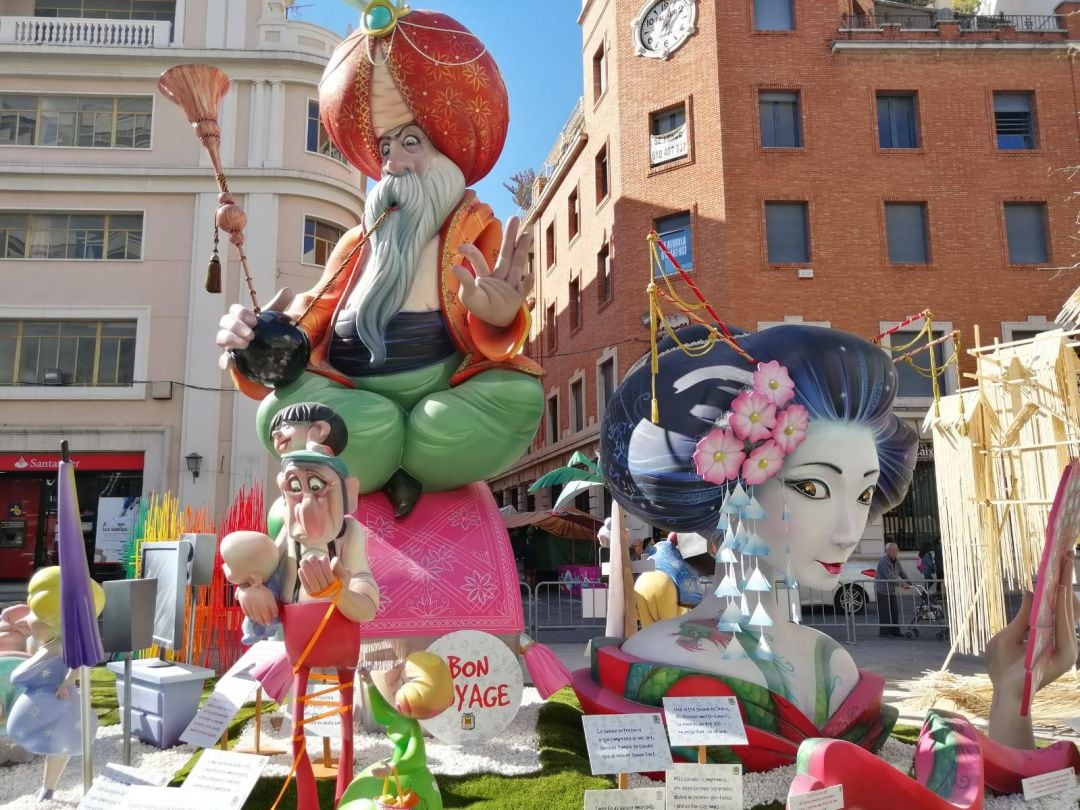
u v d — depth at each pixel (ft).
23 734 12.77
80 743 13.08
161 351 58.44
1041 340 19.67
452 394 16.92
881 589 37.32
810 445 13.93
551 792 12.80
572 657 30.12
